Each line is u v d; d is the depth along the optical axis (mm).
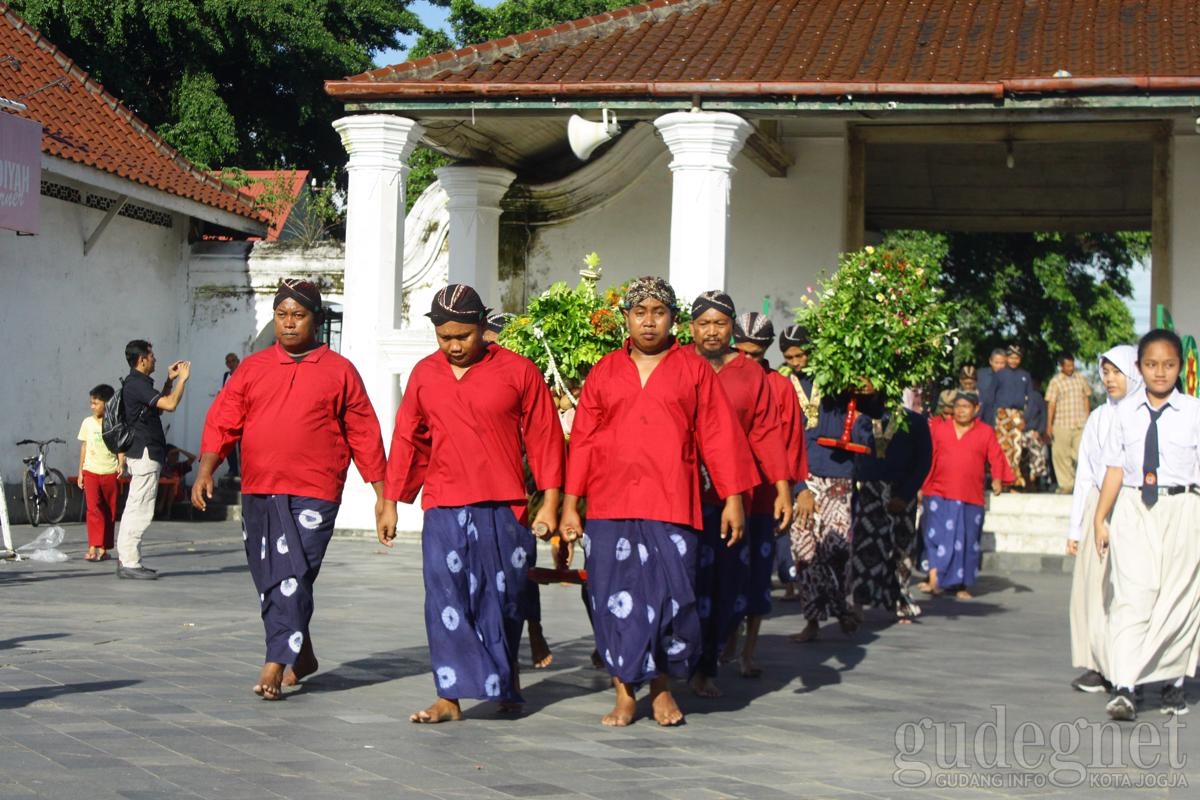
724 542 7629
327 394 7230
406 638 9188
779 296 18703
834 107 14484
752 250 18797
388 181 15828
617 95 14828
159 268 22031
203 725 6340
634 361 6812
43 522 18812
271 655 7070
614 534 6695
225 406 7312
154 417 12328
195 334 22422
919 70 14852
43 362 19562
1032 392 19922
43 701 6711
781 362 18688
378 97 15477
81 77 22172
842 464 10047
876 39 16156
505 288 19609
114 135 21531
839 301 10000
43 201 19391
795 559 10094
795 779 5684
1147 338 7598
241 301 22281
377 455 7387
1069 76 13969
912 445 11102
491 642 6754
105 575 12531
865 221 24312
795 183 18688
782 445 7957
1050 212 23453
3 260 18703
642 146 18984
